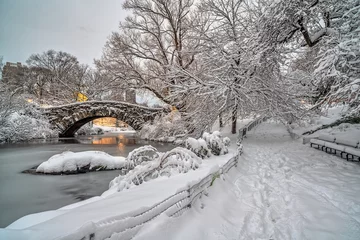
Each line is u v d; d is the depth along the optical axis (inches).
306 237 120.2
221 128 899.4
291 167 295.1
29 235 91.7
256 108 604.4
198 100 642.2
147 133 1024.9
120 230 93.1
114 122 2778.1
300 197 175.5
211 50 637.9
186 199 142.6
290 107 576.1
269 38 355.9
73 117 1122.0
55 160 435.5
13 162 551.5
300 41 465.1
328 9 358.0
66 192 325.7
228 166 252.8
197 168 270.4
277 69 465.1
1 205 279.0
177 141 791.7
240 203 179.0
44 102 1814.7
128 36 932.6
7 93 1008.2
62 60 2111.2
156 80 938.7
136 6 881.5
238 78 557.9
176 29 902.4
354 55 230.8
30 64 2030.0
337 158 331.6
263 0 497.0
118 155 628.7
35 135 1037.8
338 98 278.7
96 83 1556.3
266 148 493.4
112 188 258.7
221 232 126.2
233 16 666.2
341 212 145.3
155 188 193.2
